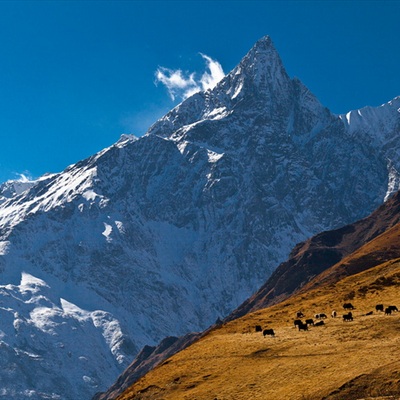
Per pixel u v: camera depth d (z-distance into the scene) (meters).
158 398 138.12
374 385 113.62
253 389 127.25
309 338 146.12
